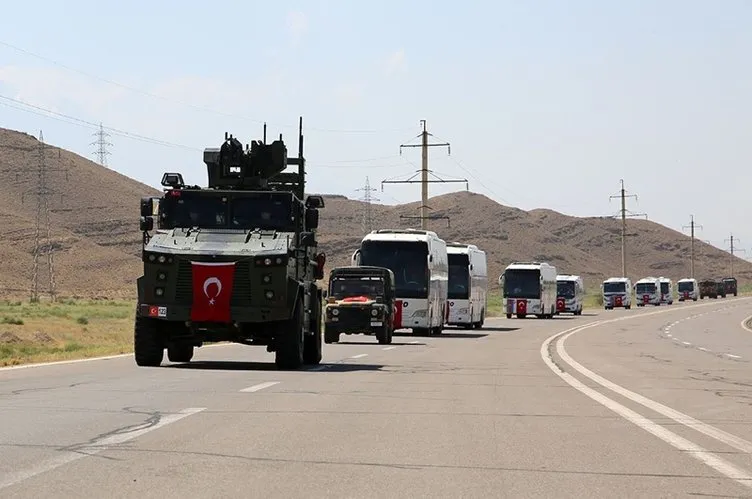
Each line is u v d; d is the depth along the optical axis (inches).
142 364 1453.0
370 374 1375.5
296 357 1433.3
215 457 631.2
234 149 1526.8
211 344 2282.2
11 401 941.2
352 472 589.0
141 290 1409.9
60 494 505.7
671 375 1467.8
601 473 603.5
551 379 1348.4
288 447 681.0
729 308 7185.0
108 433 726.5
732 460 661.3
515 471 605.0
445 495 525.0
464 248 3686.0
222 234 1451.8
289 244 1424.7
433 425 819.4
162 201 1480.1
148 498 500.1
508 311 5007.4
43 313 4862.2
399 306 2979.8
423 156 5034.5
